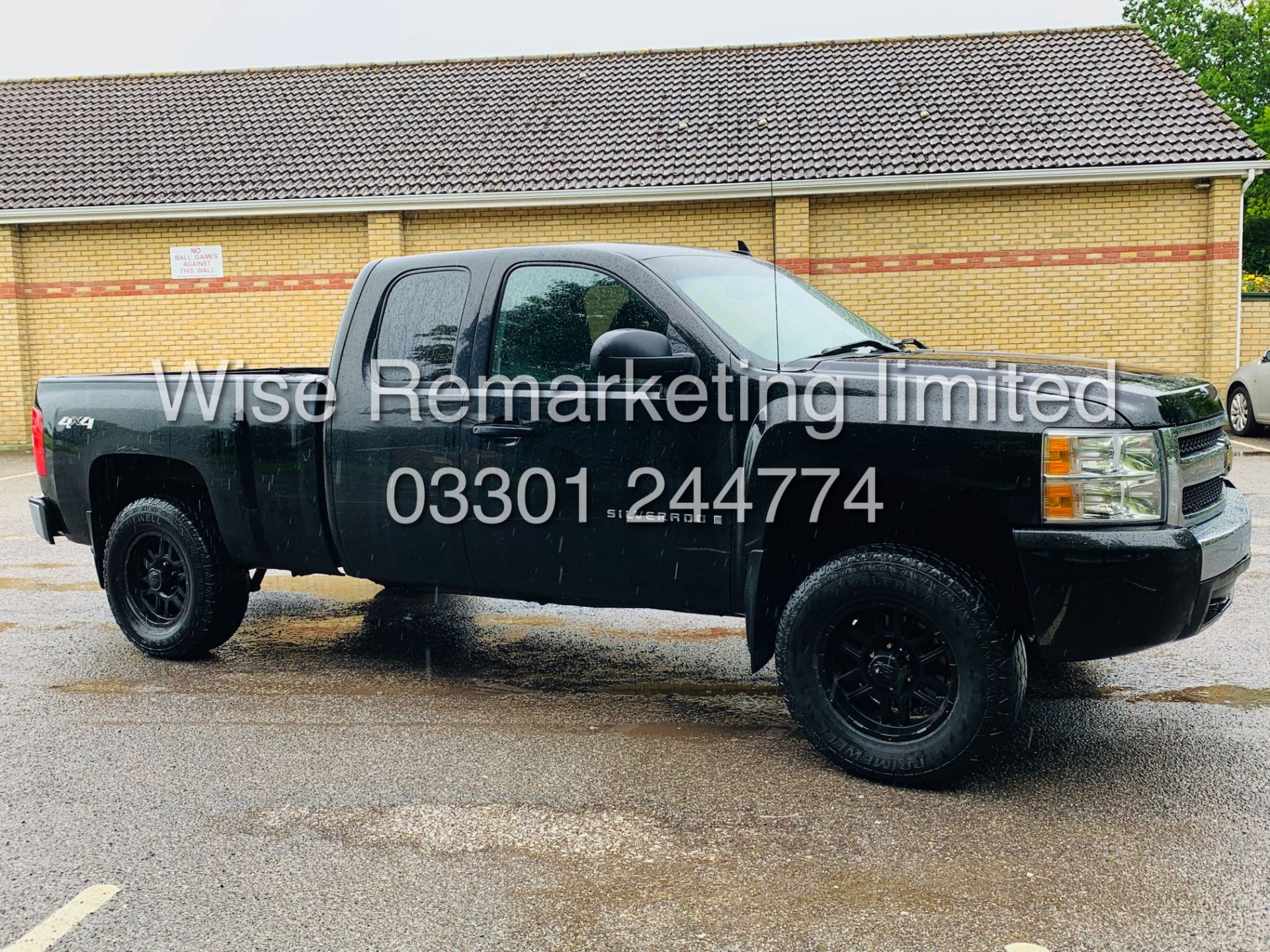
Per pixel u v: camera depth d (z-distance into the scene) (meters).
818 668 4.10
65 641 6.21
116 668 5.66
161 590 5.78
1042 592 3.73
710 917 3.10
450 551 4.88
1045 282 17.02
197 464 5.42
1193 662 5.49
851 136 17.72
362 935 3.02
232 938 3.01
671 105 19.30
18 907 3.20
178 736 4.62
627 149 18.11
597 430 4.46
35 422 6.03
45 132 20.28
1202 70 39.72
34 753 4.44
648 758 4.34
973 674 3.81
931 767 3.91
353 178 18.02
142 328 18.47
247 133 19.75
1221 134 16.80
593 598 4.64
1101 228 16.83
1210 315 16.72
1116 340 17.02
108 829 3.72
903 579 3.88
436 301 4.93
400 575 5.07
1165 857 3.44
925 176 16.53
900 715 4.02
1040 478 3.72
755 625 4.20
